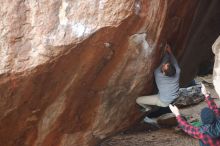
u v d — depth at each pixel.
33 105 5.62
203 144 5.44
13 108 5.52
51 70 5.30
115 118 6.51
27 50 5.16
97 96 6.04
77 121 6.16
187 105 11.21
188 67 8.48
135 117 6.84
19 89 5.33
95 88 5.91
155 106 6.87
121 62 5.73
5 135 5.83
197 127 5.49
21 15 5.16
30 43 5.17
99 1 5.19
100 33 5.22
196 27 7.39
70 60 5.33
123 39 5.45
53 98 5.68
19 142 6.00
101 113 6.28
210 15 7.66
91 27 5.18
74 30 5.18
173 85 6.09
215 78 5.91
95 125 6.38
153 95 6.31
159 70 6.10
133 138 9.09
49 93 5.59
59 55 5.19
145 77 6.12
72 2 5.22
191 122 9.82
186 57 7.96
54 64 5.25
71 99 5.84
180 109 11.07
